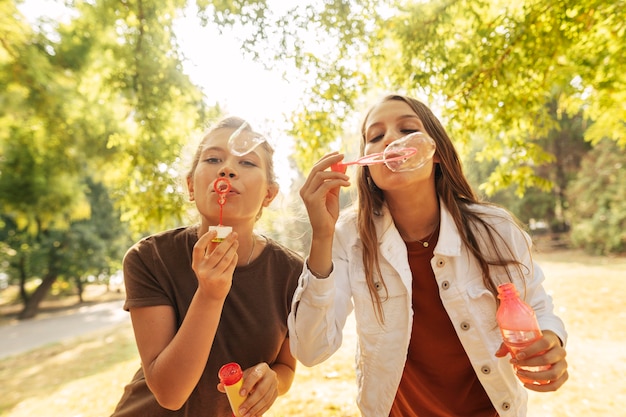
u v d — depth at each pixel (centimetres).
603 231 1352
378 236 158
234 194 135
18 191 739
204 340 117
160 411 142
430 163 143
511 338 117
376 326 150
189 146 181
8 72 583
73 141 653
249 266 154
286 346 165
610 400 284
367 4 401
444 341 153
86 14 527
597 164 1445
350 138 431
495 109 403
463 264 150
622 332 446
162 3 470
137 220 512
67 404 394
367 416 151
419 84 398
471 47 383
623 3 295
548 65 345
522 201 1811
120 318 1352
